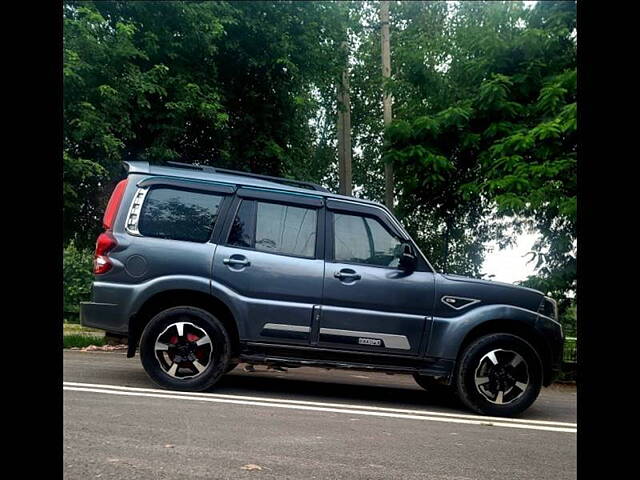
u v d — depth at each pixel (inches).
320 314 221.0
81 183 409.4
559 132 358.6
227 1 462.9
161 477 117.0
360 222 233.5
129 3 404.2
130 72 391.9
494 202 370.3
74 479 113.2
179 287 218.2
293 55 491.2
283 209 230.8
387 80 497.4
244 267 222.1
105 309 216.5
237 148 480.4
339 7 539.8
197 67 444.5
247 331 219.9
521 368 221.9
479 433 184.1
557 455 159.5
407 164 450.3
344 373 330.3
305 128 543.2
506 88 408.5
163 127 416.5
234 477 119.9
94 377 244.8
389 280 224.7
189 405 192.7
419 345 223.0
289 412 195.2
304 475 124.3
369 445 155.9
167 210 225.9
